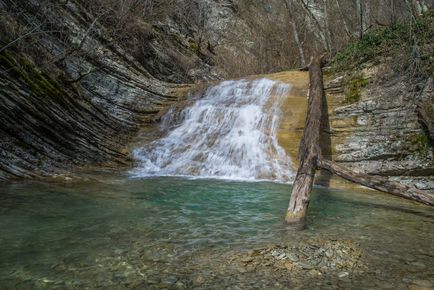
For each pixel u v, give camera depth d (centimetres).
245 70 2109
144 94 1159
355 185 742
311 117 791
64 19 1008
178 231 405
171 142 966
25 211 456
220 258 324
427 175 716
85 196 552
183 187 671
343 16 1625
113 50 1180
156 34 1639
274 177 802
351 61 970
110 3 1255
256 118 991
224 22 2489
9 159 630
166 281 277
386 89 834
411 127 755
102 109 986
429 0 1170
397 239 397
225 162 873
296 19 2039
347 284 280
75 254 326
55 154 726
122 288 265
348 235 404
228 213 496
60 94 784
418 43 839
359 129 838
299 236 393
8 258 314
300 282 281
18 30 775
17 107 663
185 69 1728
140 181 712
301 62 1834
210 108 1062
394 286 278
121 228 409
